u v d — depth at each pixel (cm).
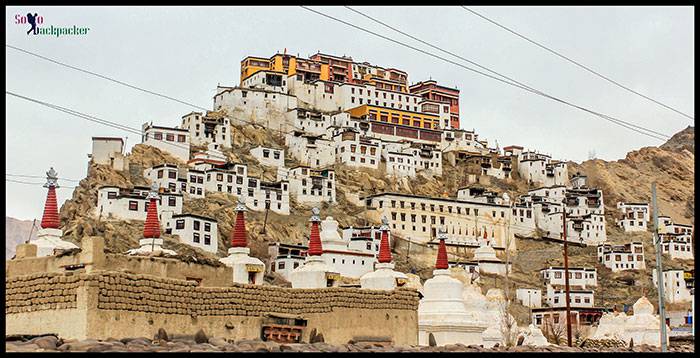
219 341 3297
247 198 17538
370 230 17175
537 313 14088
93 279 3234
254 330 3925
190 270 3856
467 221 19725
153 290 3447
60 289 3297
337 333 4356
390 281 5881
